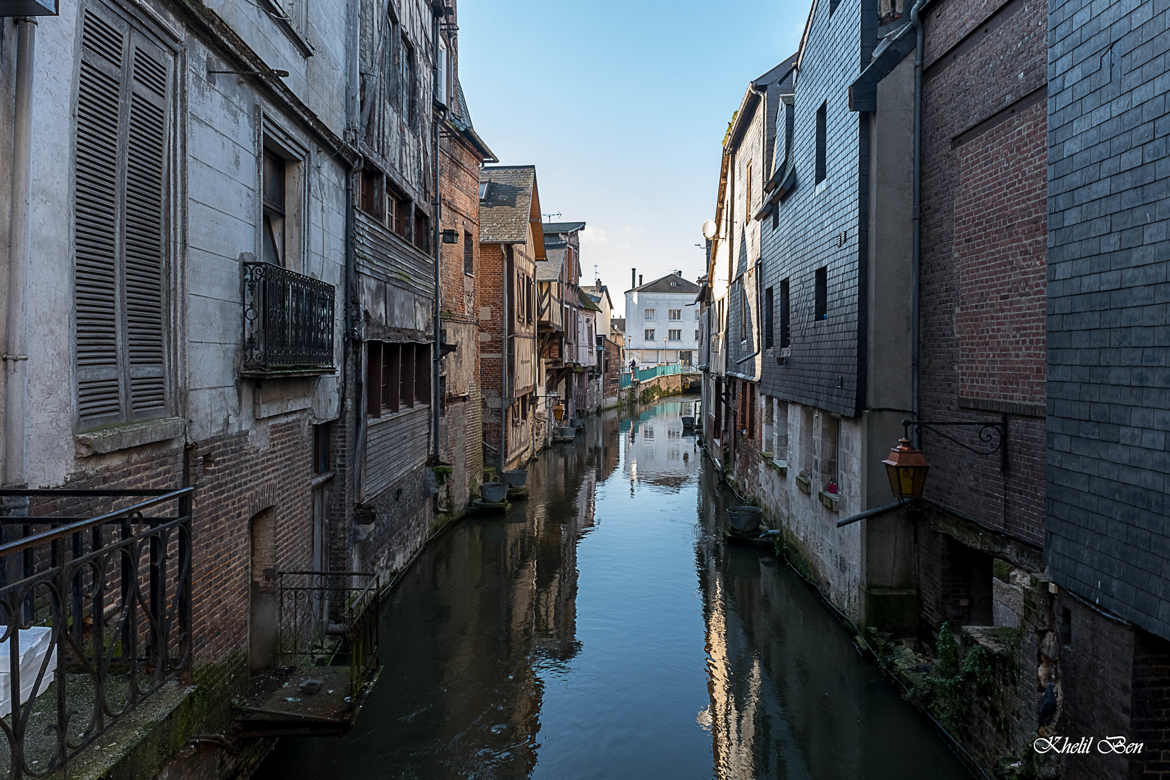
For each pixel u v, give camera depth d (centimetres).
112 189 461
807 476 1286
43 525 389
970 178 761
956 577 831
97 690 340
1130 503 463
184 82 535
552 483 2302
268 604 713
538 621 1094
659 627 1077
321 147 849
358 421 983
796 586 1250
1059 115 546
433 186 1423
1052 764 542
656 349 7994
